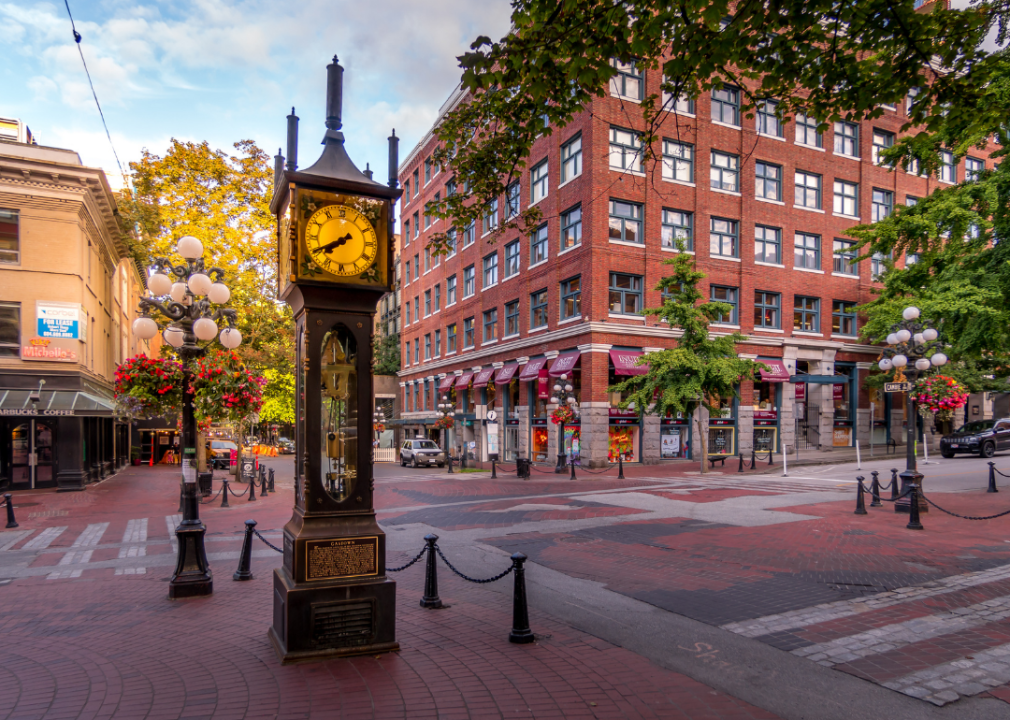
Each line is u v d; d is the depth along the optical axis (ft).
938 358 46.37
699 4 17.90
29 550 36.94
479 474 88.89
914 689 16.58
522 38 18.81
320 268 19.02
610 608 23.98
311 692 16.05
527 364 105.60
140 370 34.40
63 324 74.59
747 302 100.53
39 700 15.65
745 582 27.37
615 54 18.80
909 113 21.04
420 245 157.79
